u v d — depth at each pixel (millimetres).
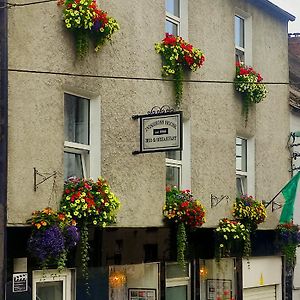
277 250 17000
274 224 16812
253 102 15883
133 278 12297
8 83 9430
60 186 10281
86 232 10492
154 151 11477
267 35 16953
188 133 13688
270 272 16844
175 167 13617
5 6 9281
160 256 12578
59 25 10375
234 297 15219
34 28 9898
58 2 10344
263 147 16516
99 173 11211
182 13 13820
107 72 11422
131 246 11828
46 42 10125
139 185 12133
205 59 14258
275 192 16938
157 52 12750
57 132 10281
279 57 17469
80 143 11133
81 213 10297
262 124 16500
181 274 13727
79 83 10758
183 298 13758
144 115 11648
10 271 9398
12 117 9492
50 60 10195
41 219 9586
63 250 9750
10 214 9406
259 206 15500
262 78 16016
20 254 9555
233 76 15320
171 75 13055
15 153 9531
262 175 16422
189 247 13625
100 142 11242
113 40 11562
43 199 9961
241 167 16016
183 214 12812
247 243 14828
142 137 11625
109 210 10703
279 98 17344
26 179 9695
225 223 14375
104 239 11172
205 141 14188
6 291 9320
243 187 16047
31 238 9555
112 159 11492
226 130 14930
